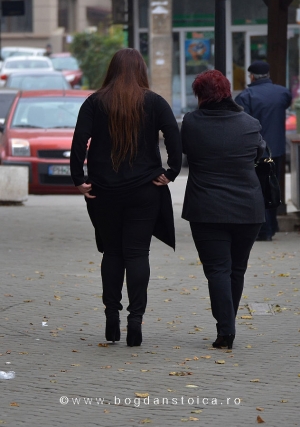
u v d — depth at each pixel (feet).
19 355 50.08
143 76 49.65
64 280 69.62
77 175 49.44
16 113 137.28
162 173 49.29
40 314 59.72
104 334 54.95
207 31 203.62
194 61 204.44
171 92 201.16
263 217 50.14
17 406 41.16
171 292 65.62
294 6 197.98
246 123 49.85
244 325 56.54
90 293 65.57
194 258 78.43
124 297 64.18
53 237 89.20
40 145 128.77
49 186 128.98
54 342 52.95
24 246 84.17
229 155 49.37
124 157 48.83
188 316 59.06
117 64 49.42
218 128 49.52
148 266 50.65
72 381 44.98
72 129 134.00
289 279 69.00
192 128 49.80
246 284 67.51
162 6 197.98
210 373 46.11
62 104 139.44
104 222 49.98
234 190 49.39
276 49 92.32
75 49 321.52
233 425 38.17
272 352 50.19
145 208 49.42
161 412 40.09
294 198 92.84
